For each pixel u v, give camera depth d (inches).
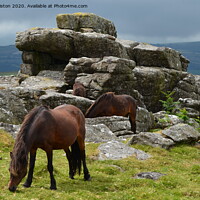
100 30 1099.3
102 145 420.2
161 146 448.5
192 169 367.2
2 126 470.0
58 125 261.9
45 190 253.6
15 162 227.3
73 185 285.7
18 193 243.0
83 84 805.9
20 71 1027.9
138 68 941.8
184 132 491.2
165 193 274.5
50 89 853.8
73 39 944.9
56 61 1072.8
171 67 1048.2
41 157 373.1
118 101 618.8
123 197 257.6
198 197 271.4
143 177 325.1
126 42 1111.6
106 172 337.7
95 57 946.1
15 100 558.6
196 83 1122.0
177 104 871.7
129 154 403.9
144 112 711.1
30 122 245.4
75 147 302.8
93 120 566.3
